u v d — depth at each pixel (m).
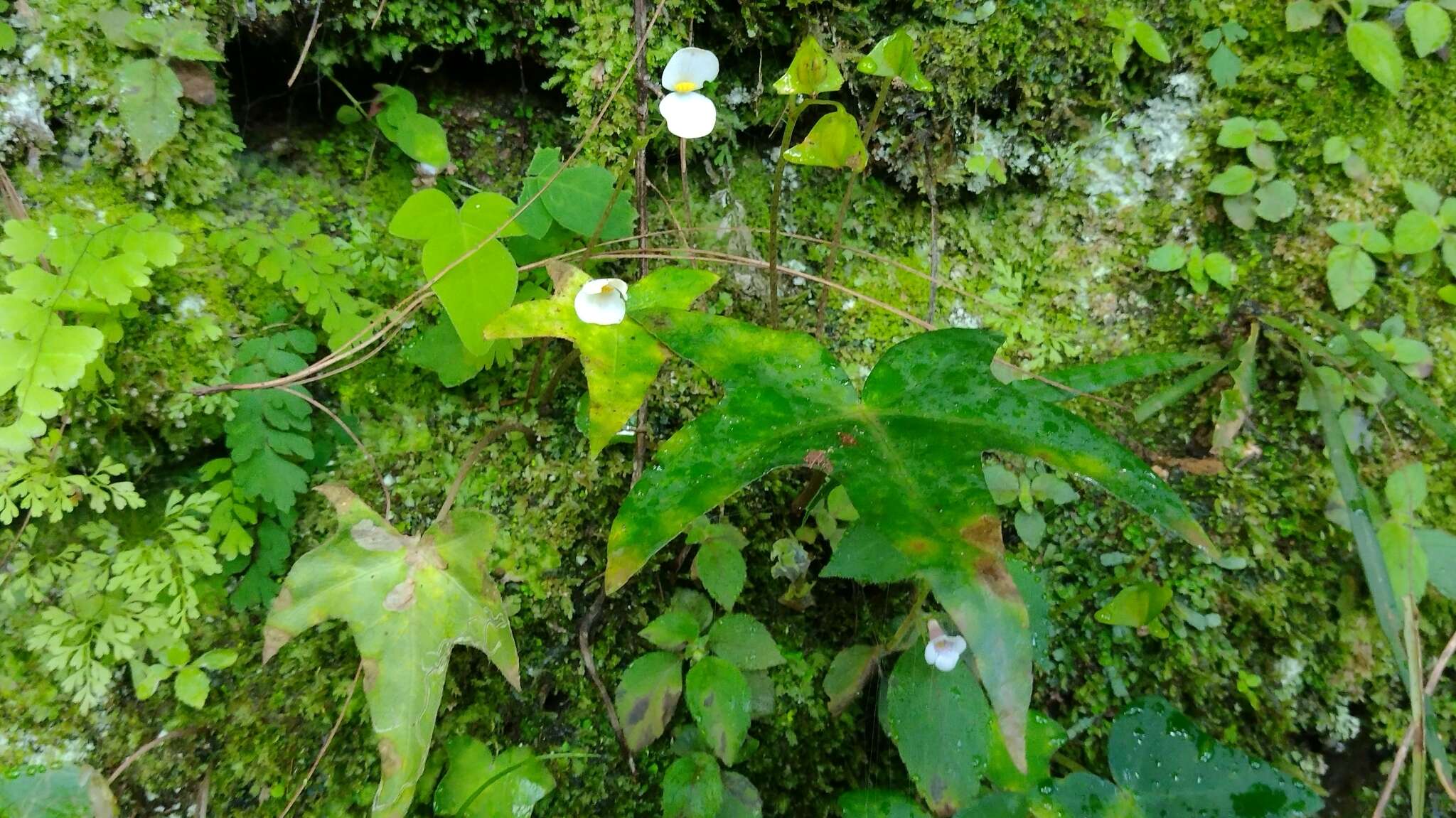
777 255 0.30
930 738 0.23
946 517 0.18
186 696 0.23
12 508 0.21
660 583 0.27
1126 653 0.28
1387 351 0.28
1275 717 0.27
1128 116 0.31
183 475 0.25
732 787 0.24
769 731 0.26
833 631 0.28
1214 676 0.27
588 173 0.26
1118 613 0.26
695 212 0.30
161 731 0.23
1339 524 0.27
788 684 0.27
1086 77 0.30
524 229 0.24
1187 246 0.31
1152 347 0.31
